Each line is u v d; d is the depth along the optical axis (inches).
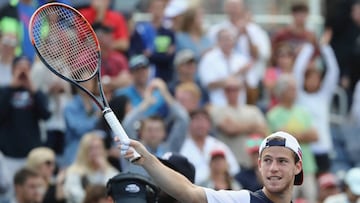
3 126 1192.8
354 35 1534.2
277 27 1560.0
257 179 1149.7
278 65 1437.0
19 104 1195.3
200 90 1350.9
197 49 1396.4
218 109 1269.7
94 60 666.8
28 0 1304.1
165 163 694.5
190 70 1305.4
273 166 624.7
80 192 1098.1
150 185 616.4
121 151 599.5
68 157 1190.3
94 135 1121.4
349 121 1477.6
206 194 617.0
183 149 1170.0
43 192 1087.6
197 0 1425.9
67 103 1207.6
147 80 1230.9
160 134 1097.4
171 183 606.5
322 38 1513.3
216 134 1262.3
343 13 1533.0
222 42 1365.7
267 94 1428.4
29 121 1200.2
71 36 665.6
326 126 1379.2
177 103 1198.9
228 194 622.5
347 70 1529.3
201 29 1414.9
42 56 629.9
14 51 1251.8
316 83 1387.8
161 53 1369.3
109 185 613.6
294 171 628.1
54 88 1245.7
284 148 625.9
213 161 1131.3
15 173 1077.8
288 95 1307.8
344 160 1407.5
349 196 1159.6
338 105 1502.2
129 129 1136.2
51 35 663.8
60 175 1111.6
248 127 1267.2
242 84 1359.5
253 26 1450.5
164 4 1403.8
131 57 1397.6
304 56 1427.2
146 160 602.2
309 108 1378.0
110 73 1269.7
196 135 1172.5
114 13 1391.5
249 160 1159.0
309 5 1573.6
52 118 1242.6
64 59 665.6
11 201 1139.3
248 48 1430.9
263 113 1379.2
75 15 660.7
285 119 1302.9
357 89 1460.4
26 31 1294.3
